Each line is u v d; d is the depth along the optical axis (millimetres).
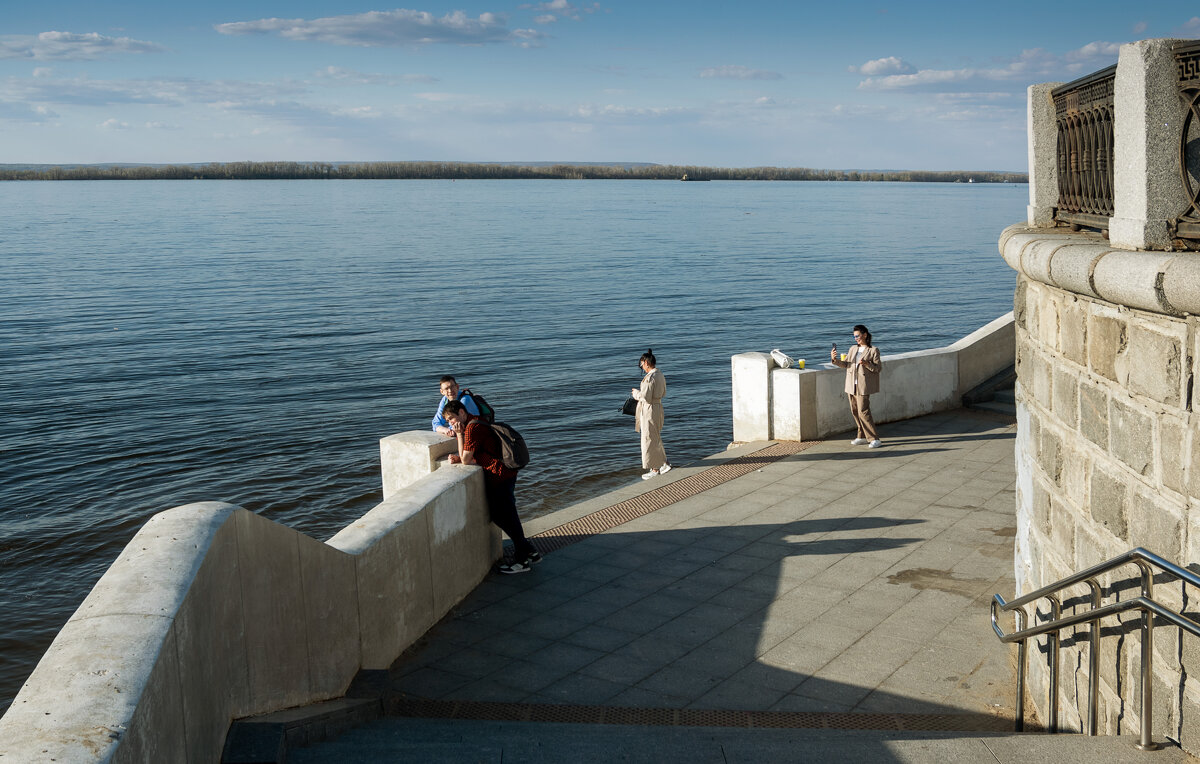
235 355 35750
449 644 7562
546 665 7156
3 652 13344
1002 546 9547
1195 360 3764
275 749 4125
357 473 21219
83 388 29984
